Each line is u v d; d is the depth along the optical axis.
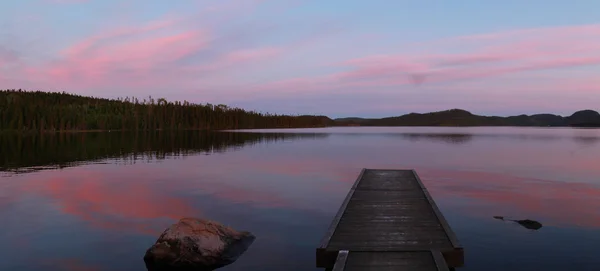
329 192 21.31
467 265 10.45
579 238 12.62
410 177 20.25
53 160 39.66
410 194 16.14
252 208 17.33
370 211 13.47
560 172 29.98
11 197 19.75
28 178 26.69
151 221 15.04
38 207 17.39
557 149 56.97
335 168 32.72
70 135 105.06
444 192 21.11
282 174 28.84
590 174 28.77
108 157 43.22
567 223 14.47
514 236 12.88
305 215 16.06
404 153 49.19
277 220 15.23
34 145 63.31
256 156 44.62
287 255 11.34
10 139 80.94
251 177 27.28
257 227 14.23
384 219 12.51
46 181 25.30
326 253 9.88
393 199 15.23
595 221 14.77
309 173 29.44
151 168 32.75
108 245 12.13
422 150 54.91
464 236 12.92
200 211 16.70
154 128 155.25
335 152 50.91
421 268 8.74
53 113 124.94
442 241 10.42
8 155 45.25
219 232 11.52
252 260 10.91
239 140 85.06
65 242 12.41
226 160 39.81
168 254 10.36
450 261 9.80
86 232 13.51
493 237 12.79
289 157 43.28
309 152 50.75
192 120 178.75
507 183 24.38
